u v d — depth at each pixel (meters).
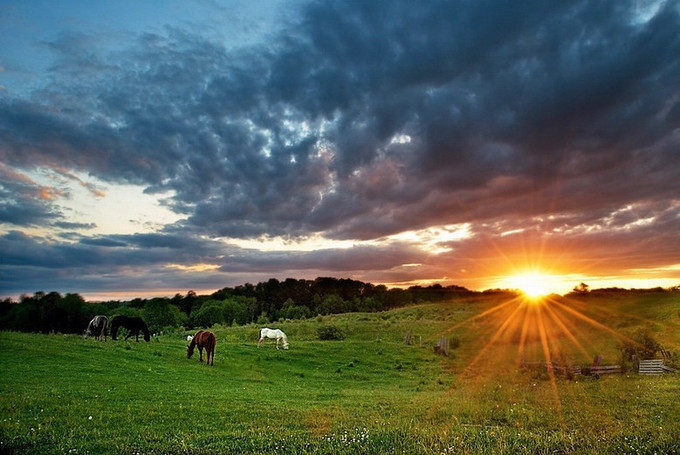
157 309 103.88
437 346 49.19
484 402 20.48
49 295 101.06
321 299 185.75
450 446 11.73
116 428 13.60
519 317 81.62
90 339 37.81
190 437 12.76
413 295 192.38
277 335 45.88
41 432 12.60
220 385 25.91
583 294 106.19
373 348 48.75
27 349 28.84
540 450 11.59
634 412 17.19
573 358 43.53
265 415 16.52
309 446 11.87
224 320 124.38
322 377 34.94
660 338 45.22
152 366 29.30
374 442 12.20
